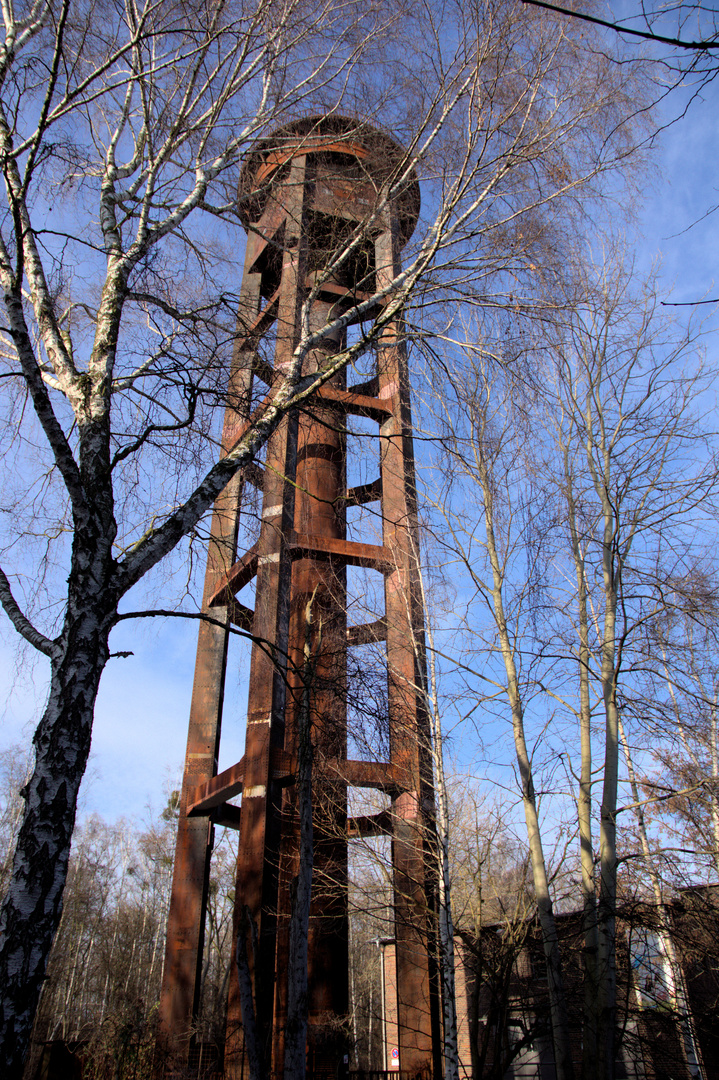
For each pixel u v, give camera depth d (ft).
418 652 40.40
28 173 18.76
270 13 26.25
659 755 37.78
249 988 22.31
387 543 48.06
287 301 51.19
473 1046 34.65
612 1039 31.68
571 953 37.99
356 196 38.01
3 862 63.72
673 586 35.96
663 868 38.75
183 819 50.83
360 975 116.37
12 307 18.22
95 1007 114.11
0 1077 12.69
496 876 41.32
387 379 54.03
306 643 29.86
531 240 29.30
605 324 41.01
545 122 28.25
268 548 46.21
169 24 25.38
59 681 16.25
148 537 19.29
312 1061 41.06
